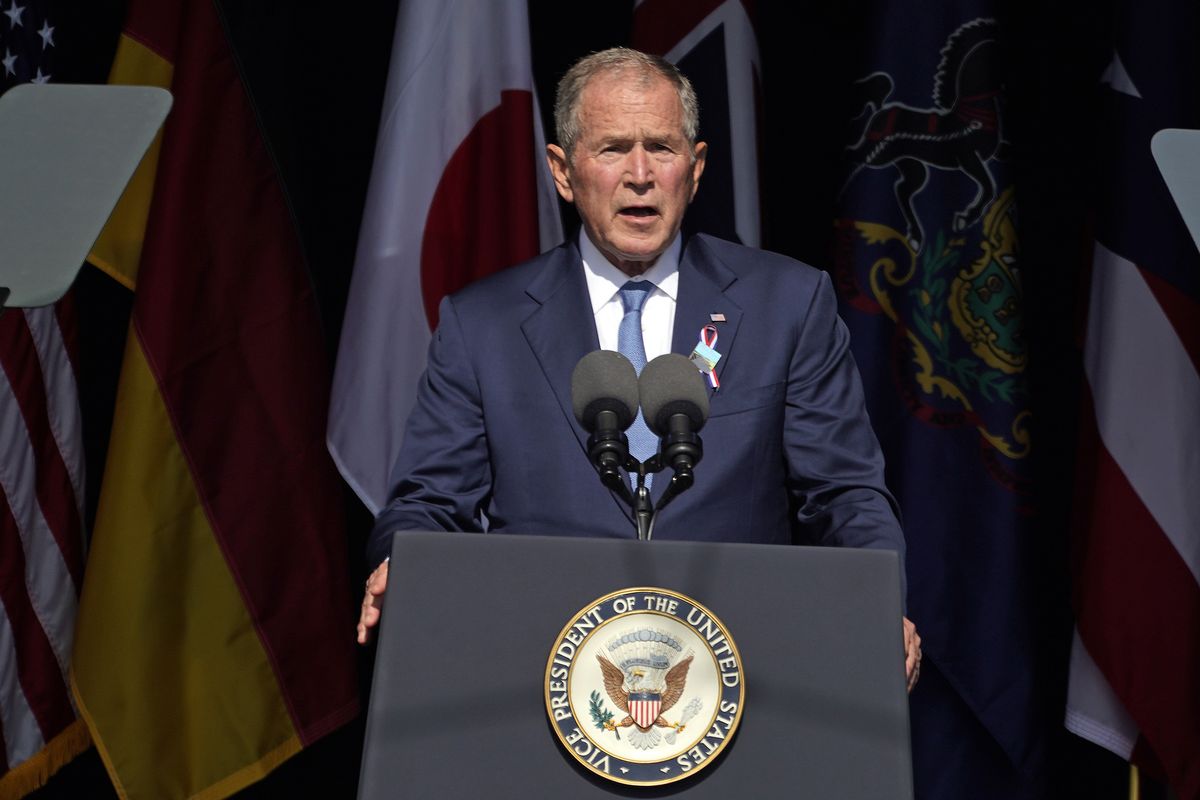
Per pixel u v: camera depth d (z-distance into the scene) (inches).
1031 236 610.2
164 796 510.3
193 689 518.6
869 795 194.5
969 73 536.7
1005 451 516.4
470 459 337.4
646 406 244.8
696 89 553.9
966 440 520.4
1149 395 500.7
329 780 641.6
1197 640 488.1
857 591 210.1
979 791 528.7
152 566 517.7
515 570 210.8
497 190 553.6
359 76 652.7
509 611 207.6
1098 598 497.0
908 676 270.2
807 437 334.3
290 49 594.9
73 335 577.0
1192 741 484.1
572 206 634.8
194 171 542.9
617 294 351.6
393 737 198.8
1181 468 495.5
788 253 630.5
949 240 529.7
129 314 652.7
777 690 201.8
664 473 325.1
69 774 631.8
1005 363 520.1
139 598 514.9
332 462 553.3
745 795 194.5
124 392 526.3
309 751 640.4
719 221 544.1
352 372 540.7
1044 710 527.5
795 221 631.2
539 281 353.4
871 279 532.1
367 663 640.4
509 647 204.8
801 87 631.8
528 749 197.5
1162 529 494.0
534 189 552.1
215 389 534.3
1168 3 514.9
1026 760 511.2
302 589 534.9
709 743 196.2
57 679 547.5
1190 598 490.0
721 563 211.6
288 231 557.3
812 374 340.5
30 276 223.3
